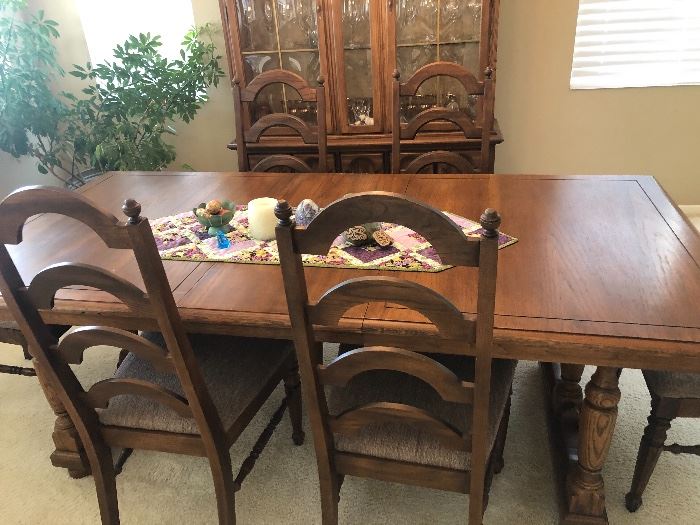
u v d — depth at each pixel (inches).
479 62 91.4
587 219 55.1
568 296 42.6
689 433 63.9
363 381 49.9
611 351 37.4
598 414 46.7
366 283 34.3
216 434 47.6
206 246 54.8
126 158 106.3
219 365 54.6
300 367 39.9
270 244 54.7
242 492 60.2
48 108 106.6
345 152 99.5
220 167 126.1
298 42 96.4
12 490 62.2
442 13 90.4
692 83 102.7
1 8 103.3
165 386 52.0
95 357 81.7
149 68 105.3
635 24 100.8
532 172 116.3
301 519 57.1
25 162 122.4
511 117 111.3
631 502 55.1
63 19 116.8
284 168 105.0
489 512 56.2
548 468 60.6
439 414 45.9
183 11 113.6
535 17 101.7
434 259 49.4
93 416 49.6
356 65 95.8
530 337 38.5
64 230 60.4
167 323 39.7
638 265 46.3
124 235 35.4
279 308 44.1
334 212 31.7
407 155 98.3
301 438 65.1
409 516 56.6
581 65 105.1
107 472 52.3
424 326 40.4
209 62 110.6
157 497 60.6
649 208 56.7
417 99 97.2
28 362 82.0
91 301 46.8
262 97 101.7
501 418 47.9
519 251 49.7
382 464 44.9
